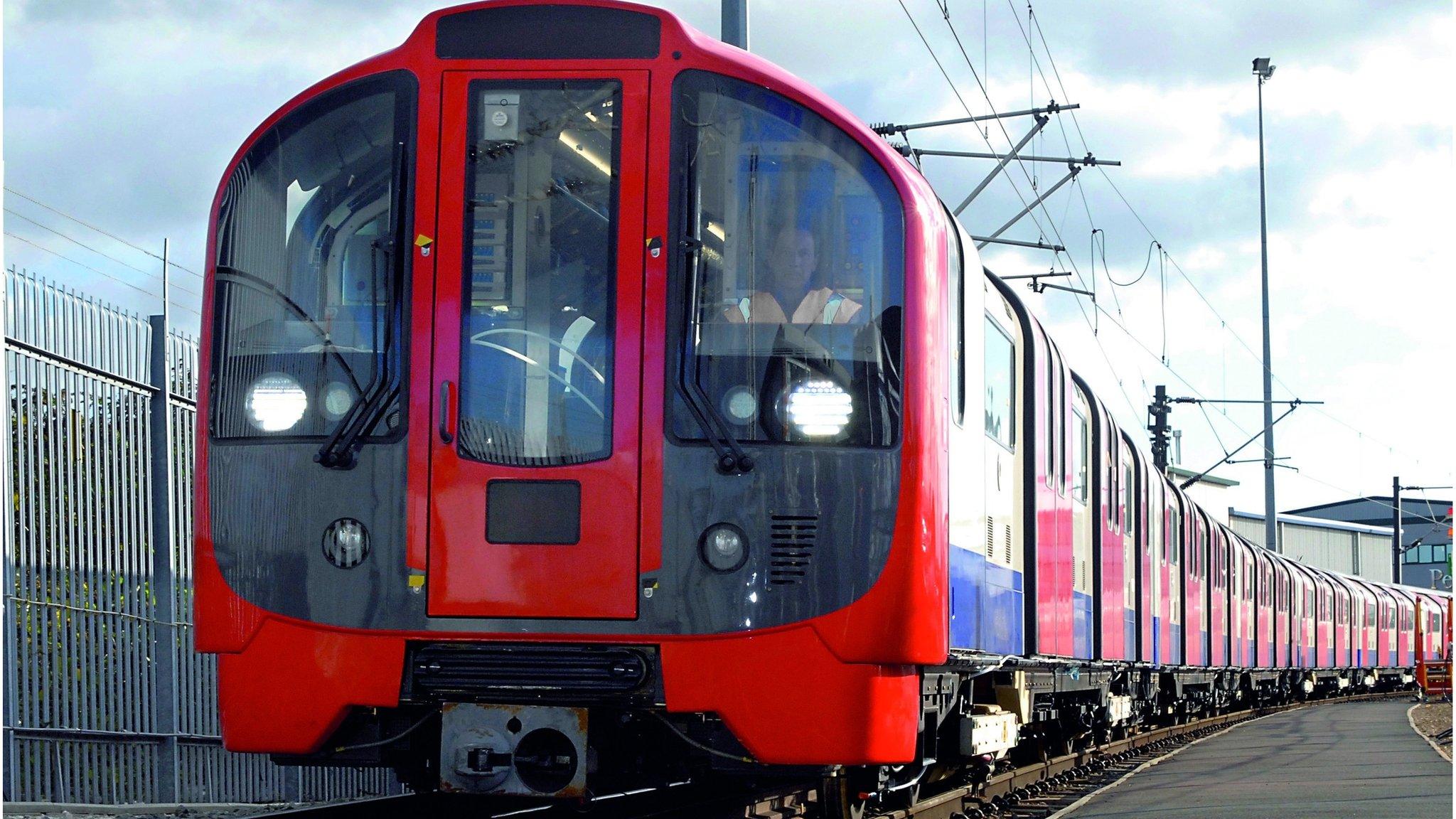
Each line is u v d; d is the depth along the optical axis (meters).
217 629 6.81
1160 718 22.11
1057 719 14.24
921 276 6.91
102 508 9.48
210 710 10.43
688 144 6.89
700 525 6.63
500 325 6.81
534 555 6.63
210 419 6.97
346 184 7.01
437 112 6.95
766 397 6.74
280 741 6.69
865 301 6.86
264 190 7.09
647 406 6.71
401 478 6.72
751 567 6.61
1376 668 46.62
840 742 6.55
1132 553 16.50
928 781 10.20
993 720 10.09
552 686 6.60
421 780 7.12
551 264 6.84
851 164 6.93
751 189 6.89
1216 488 63.50
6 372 8.69
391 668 6.64
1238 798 11.80
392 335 6.85
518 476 6.67
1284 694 34.88
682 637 6.57
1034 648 10.43
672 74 6.92
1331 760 15.99
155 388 10.03
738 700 6.55
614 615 6.59
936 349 7.04
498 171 6.90
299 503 6.78
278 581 6.75
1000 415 9.45
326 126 7.06
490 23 6.99
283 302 6.98
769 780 9.58
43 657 8.87
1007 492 9.68
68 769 8.98
